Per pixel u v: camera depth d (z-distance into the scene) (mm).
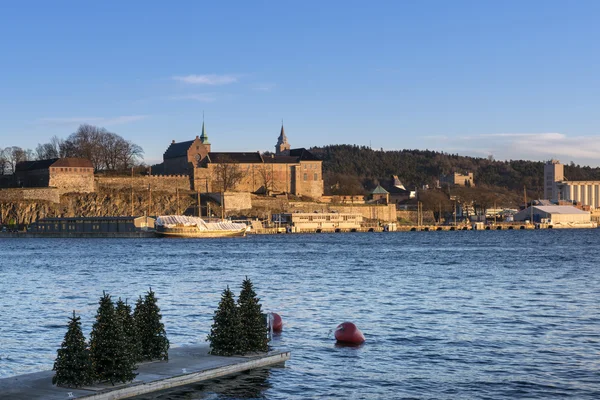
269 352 49219
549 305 76938
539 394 43375
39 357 53219
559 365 49844
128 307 44312
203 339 58781
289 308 75938
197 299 83562
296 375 47000
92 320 68875
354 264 142250
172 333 61281
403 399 42562
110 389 39688
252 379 45656
